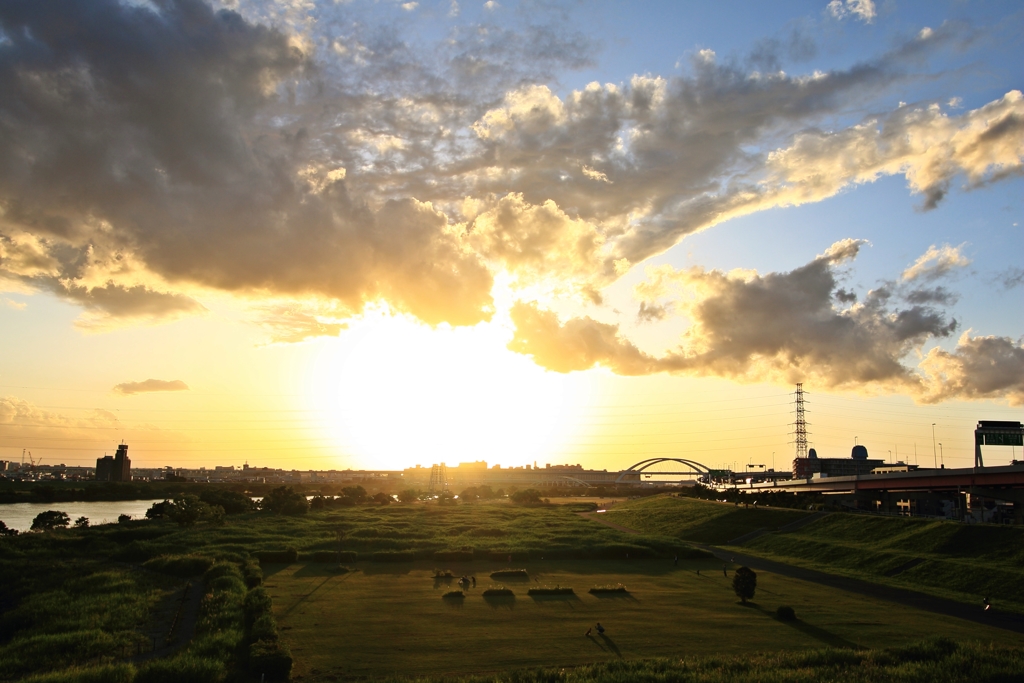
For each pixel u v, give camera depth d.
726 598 112.88
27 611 99.81
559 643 84.19
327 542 165.88
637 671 70.25
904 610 103.94
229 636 82.31
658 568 145.50
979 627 93.81
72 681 67.62
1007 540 132.88
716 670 71.50
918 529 155.00
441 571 133.50
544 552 157.25
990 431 188.38
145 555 146.50
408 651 80.00
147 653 81.81
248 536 173.62
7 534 173.62
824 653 76.75
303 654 78.25
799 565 151.38
